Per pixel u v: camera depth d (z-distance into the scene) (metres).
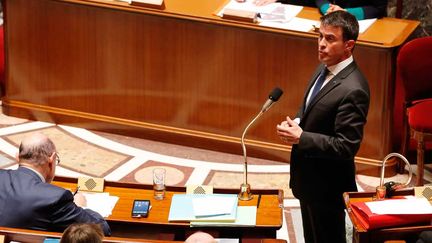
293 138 14.85
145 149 23.09
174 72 22.77
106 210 14.81
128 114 23.69
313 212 15.81
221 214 14.39
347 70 14.91
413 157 21.91
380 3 22.17
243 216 14.46
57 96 24.28
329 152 14.70
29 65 24.25
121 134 23.89
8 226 13.64
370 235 14.08
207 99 22.69
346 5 22.70
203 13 22.06
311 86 15.84
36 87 24.41
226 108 22.56
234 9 21.70
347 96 14.67
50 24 23.61
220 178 21.48
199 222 14.27
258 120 22.28
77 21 23.28
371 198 15.12
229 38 21.83
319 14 22.16
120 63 23.25
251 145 22.56
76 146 23.16
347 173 15.35
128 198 15.33
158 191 15.23
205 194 15.29
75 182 15.73
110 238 12.85
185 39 22.30
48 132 23.95
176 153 22.91
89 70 23.67
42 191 13.74
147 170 21.84
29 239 13.04
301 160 15.51
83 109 24.14
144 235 14.60
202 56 22.30
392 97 21.03
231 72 22.14
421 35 26.97
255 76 21.92
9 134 23.70
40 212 13.62
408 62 20.72
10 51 24.33
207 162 22.42
